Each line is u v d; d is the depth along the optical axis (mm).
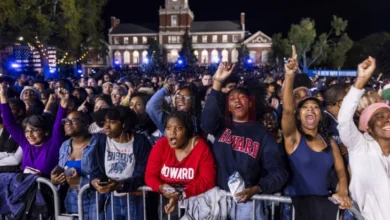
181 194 2863
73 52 32531
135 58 77438
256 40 72188
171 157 3076
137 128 4344
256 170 3010
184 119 3021
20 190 3449
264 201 3277
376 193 2668
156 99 4355
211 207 2918
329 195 2918
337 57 54594
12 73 22875
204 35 75812
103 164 3354
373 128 2730
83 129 3643
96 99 5949
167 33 76125
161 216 3275
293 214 2838
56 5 30141
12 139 4043
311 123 2941
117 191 3104
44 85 8086
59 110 3938
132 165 3328
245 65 63781
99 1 33312
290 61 2801
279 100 5996
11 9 25422
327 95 4125
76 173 3441
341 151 3373
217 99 3084
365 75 2588
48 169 3725
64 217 3414
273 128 3881
